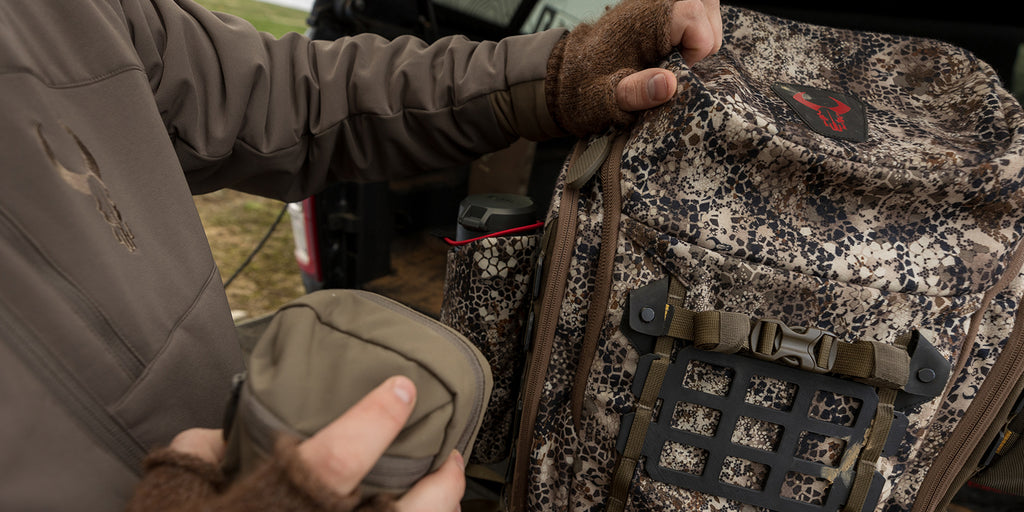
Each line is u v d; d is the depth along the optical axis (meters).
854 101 0.61
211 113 0.59
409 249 1.54
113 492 0.35
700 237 0.52
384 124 0.68
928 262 0.53
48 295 0.34
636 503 0.57
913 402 0.54
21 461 0.29
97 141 0.42
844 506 0.56
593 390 0.57
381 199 1.53
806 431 0.54
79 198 0.38
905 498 0.64
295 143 0.67
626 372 0.55
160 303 0.43
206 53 0.58
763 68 0.63
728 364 0.53
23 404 0.31
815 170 0.51
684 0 0.56
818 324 0.53
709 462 0.55
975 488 1.06
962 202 0.52
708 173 0.52
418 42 0.73
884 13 1.17
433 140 0.71
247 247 2.61
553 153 1.31
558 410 0.62
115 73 0.45
